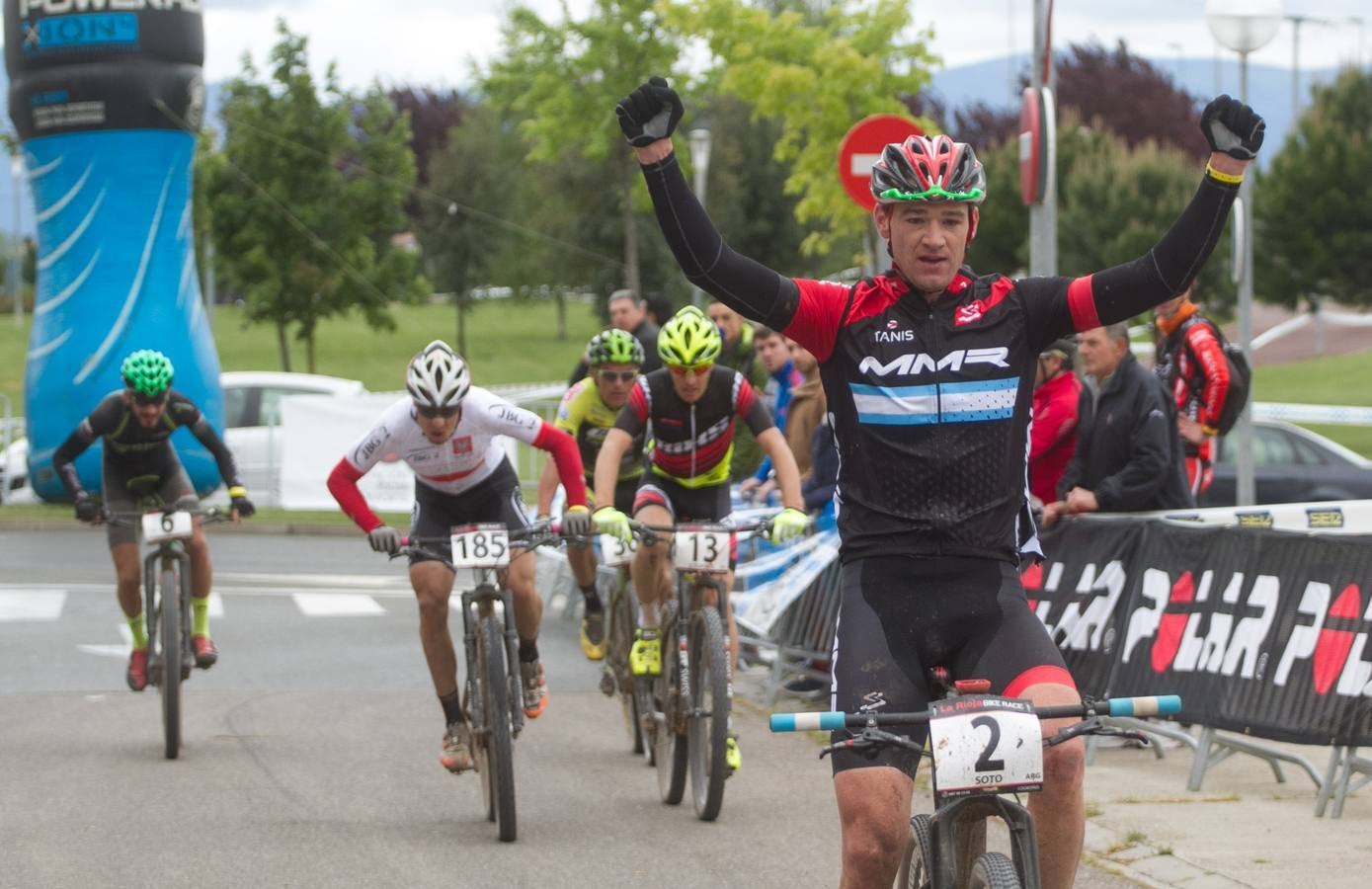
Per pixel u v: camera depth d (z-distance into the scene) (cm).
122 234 6147
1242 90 3569
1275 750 2045
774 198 13838
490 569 2028
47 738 2498
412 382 1941
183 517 2439
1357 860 1709
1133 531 2273
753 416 2145
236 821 1988
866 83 8156
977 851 1154
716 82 10356
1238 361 2897
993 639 1170
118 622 3675
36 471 6212
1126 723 2200
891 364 1173
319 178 10062
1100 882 1688
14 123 6334
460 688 2930
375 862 1802
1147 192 11762
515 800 1911
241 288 10675
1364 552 1944
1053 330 1190
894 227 1176
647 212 13575
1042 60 3019
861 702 1142
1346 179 11531
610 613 2492
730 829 1970
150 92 6122
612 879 1738
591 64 10169
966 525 1173
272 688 2955
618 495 2720
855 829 1112
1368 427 9694
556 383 14262
